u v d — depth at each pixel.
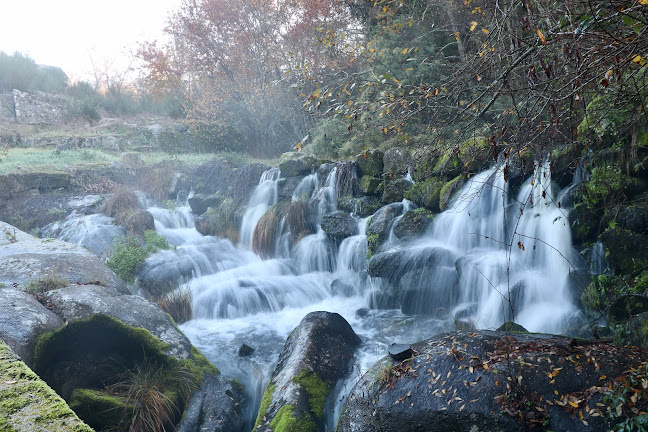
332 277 10.21
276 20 21.25
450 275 7.90
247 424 5.72
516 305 6.89
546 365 4.02
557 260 6.95
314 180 12.58
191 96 24.78
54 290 6.30
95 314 5.88
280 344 7.51
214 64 23.17
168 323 6.55
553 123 3.75
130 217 12.61
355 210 10.92
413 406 4.07
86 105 23.59
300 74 6.02
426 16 11.43
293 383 5.16
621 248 5.95
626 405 3.53
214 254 11.75
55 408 1.80
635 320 4.93
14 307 5.47
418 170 9.66
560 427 3.59
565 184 7.16
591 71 3.37
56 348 5.55
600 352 4.12
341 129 14.45
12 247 8.52
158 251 11.32
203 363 6.20
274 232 12.00
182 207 15.44
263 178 14.09
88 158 17.62
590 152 6.66
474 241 8.30
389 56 11.12
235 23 22.02
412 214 9.37
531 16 3.29
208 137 21.91
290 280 10.10
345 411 4.46
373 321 7.92
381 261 8.52
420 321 7.57
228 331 8.15
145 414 5.21
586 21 3.01
